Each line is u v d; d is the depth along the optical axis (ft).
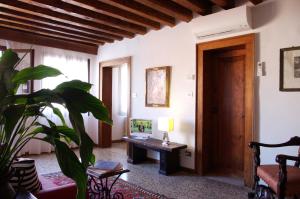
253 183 10.29
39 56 17.28
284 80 10.28
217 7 12.46
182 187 11.21
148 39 15.87
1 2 11.07
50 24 14.30
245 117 11.43
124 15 13.01
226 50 13.01
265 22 10.82
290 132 10.15
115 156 16.88
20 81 3.56
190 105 13.56
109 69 20.06
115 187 11.03
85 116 19.75
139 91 16.51
